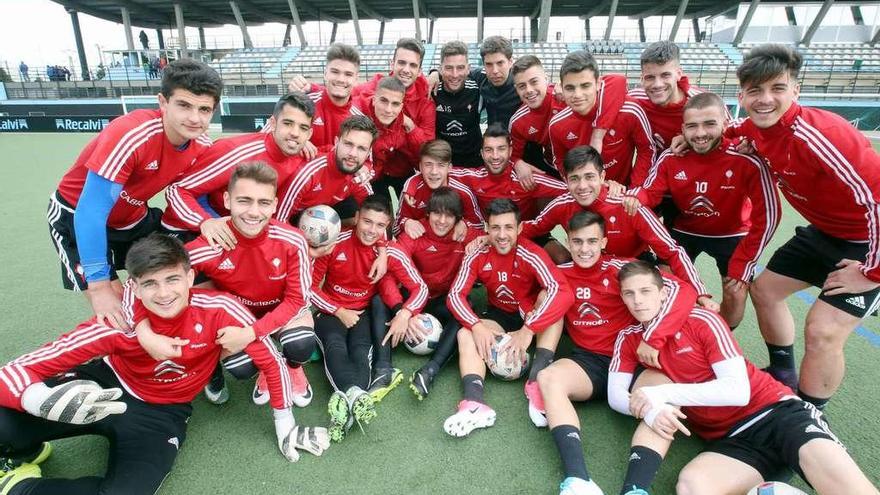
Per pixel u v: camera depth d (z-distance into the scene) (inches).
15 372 67.4
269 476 79.0
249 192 84.7
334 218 108.4
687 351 86.7
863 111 503.2
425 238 128.8
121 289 101.1
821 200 85.7
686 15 1007.6
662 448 76.9
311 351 93.4
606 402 98.5
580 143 131.2
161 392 79.7
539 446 85.7
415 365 111.3
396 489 76.2
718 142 105.1
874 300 81.0
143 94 819.4
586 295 105.3
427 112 159.8
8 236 195.2
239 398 99.5
